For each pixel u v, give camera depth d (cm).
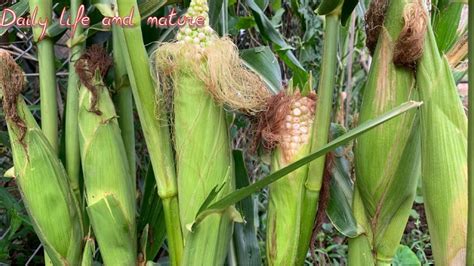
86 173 50
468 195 37
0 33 58
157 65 47
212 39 46
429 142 42
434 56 43
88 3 62
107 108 50
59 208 52
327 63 47
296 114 50
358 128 40
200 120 47
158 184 51
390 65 46
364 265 53
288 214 51
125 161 52
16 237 102
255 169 127
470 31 35
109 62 51
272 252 52
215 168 48
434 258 44
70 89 54
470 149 36
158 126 49
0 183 103
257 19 78
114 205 51
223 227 50
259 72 66
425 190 43
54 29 53
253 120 53
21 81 50
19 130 50
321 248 142
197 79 46
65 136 58
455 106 41
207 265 50
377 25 48
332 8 46
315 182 50
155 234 62
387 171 49
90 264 54
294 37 146
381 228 52
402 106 38
